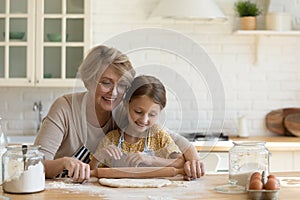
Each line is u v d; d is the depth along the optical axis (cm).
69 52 467
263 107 510
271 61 509
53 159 246
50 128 246
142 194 205
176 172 238
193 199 197
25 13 464
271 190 196
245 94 510
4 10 464
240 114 509
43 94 503
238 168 220
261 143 224
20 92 502
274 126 505
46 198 199
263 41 510
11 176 206
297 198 200
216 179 239
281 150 443
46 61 466
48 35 466
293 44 510
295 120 498
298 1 506
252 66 508
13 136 493
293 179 241
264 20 508
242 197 201
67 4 466
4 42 463
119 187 218
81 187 219
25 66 466
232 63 508
